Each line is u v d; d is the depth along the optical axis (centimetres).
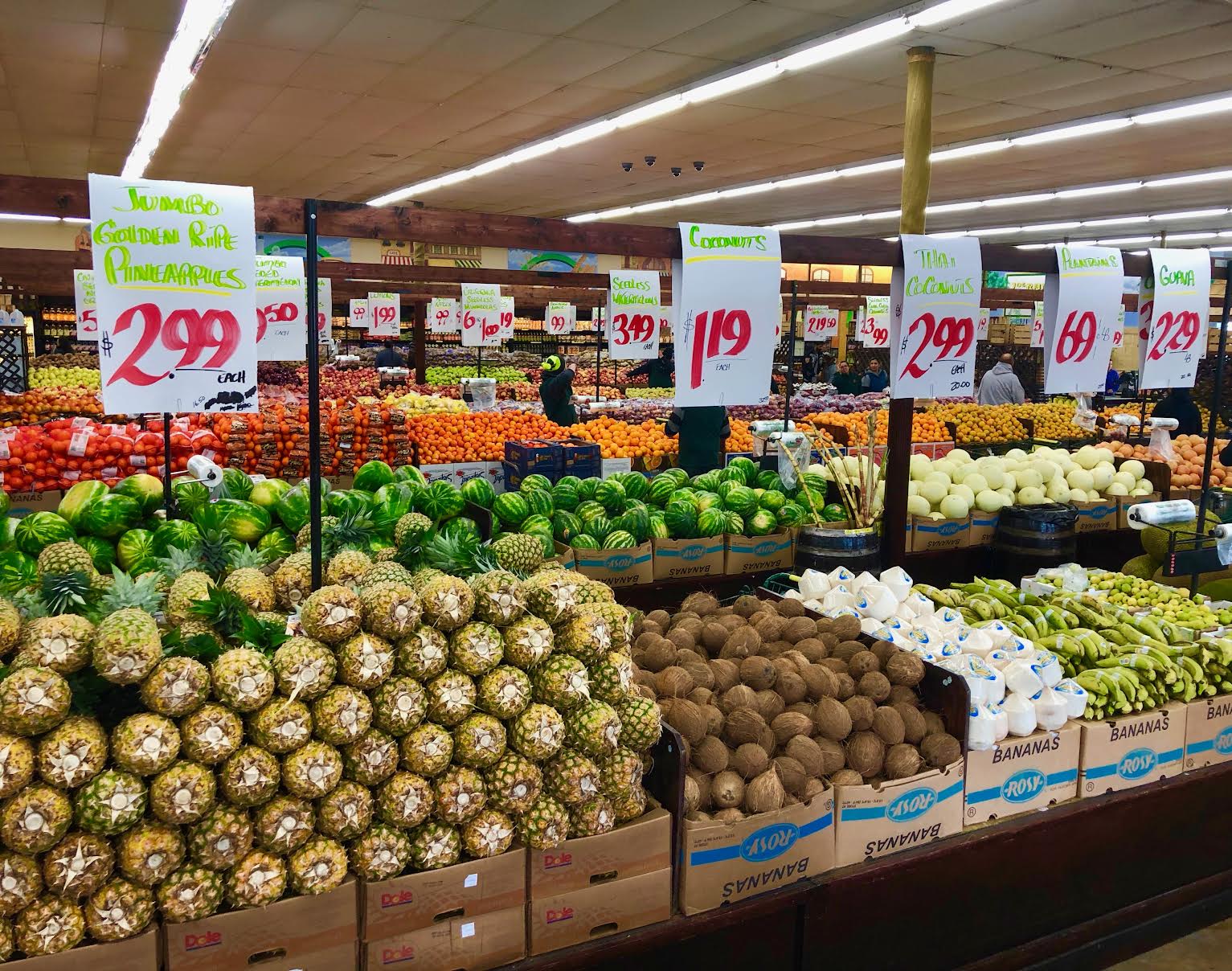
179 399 229
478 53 871
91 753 180
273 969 196
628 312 624
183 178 1622
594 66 906
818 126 1137
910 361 358
